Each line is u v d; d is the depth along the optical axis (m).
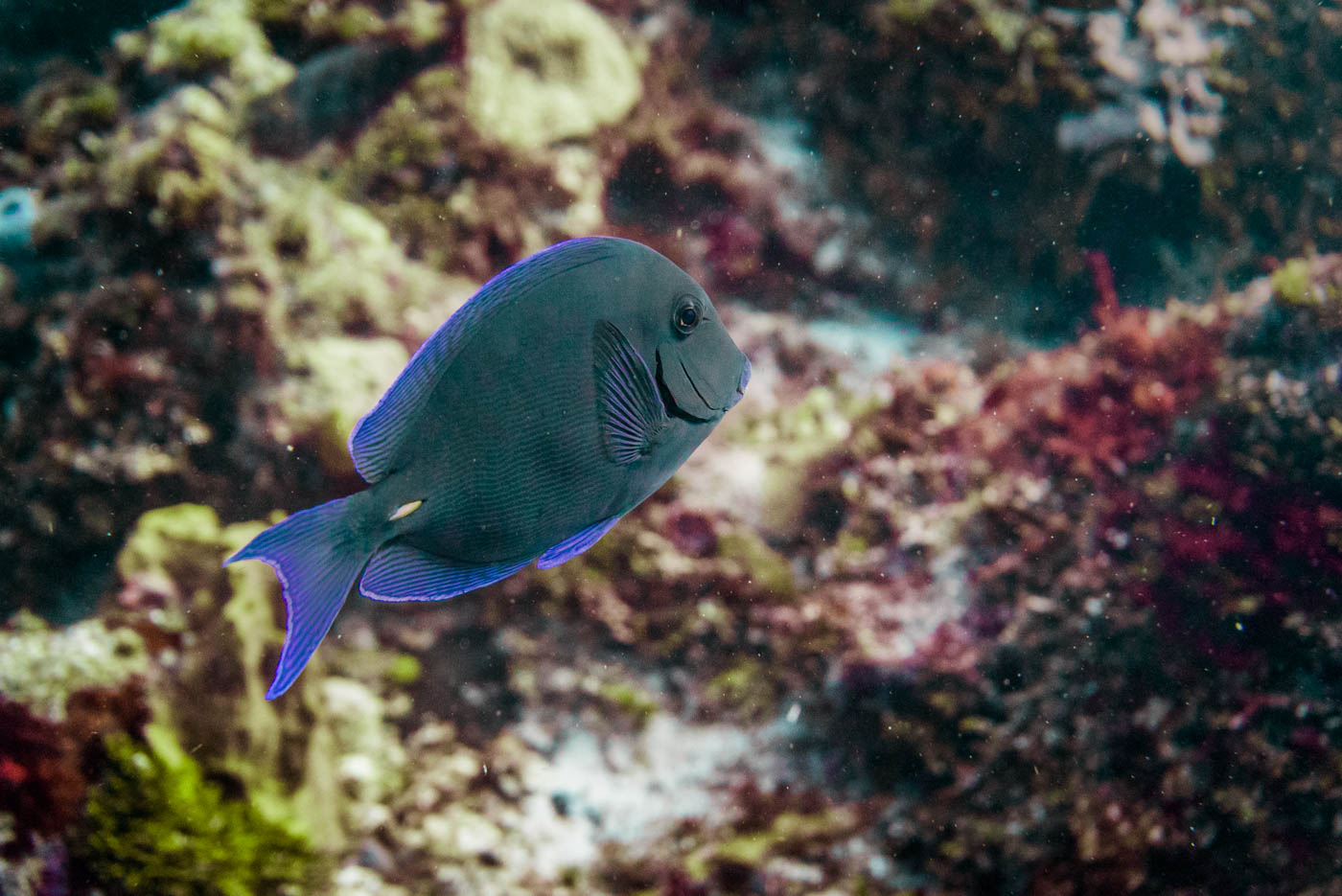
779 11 7.42
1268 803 4.82
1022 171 7.86
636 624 4.84
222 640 3.94
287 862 3.70
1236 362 6.18
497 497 1.32
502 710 4.62
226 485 4.98
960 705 4.83
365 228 5.47
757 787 4.48
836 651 4.89
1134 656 5.18
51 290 5.29
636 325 1.36
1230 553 5.54
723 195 7.16
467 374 1.28
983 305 7.79
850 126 7.56
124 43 6.37
